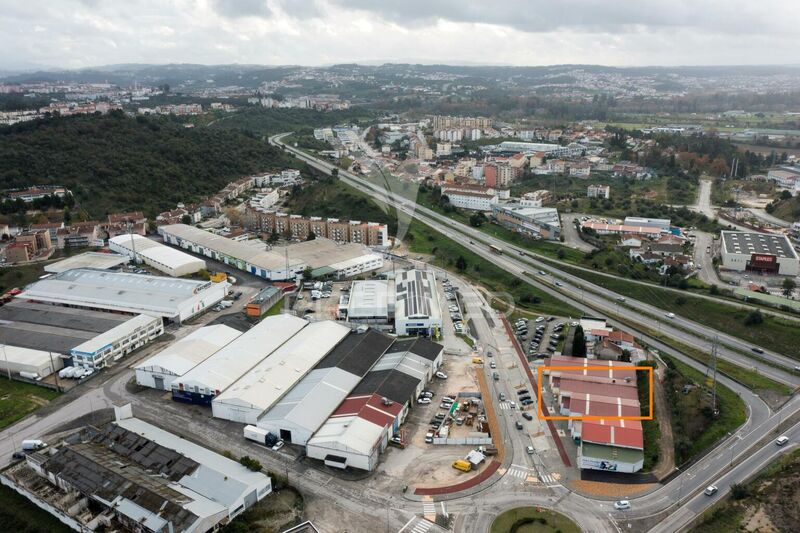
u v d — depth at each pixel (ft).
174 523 223.92
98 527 232.32
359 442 273.95
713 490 250.16
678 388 328.70
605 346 373.40
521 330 420.36
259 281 524.52
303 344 369.50
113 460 265.54
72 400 329.72
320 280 530.27
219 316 448.65
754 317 410.31
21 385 346.95
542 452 284.61
